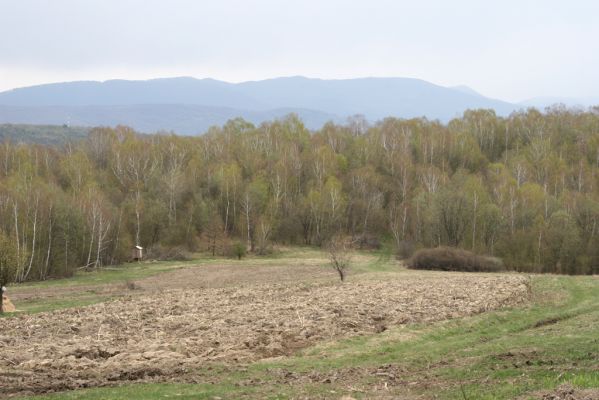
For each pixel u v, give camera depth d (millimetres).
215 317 33156
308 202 106688
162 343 25578
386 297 41250
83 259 84312
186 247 98875
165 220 101438
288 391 17766
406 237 102562
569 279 56188
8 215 78312
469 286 48875
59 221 80250
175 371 20672
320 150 121562
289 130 144875
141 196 101250
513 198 93188
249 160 119750
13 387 18281
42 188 84312
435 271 73250
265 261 86375
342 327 29625
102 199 89812
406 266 79750
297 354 24250
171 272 73812
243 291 48969
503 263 83438
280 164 114188
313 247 104000
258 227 98375
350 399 16312
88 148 127375
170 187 103875
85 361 22047
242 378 19719
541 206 91562
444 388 17609
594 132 131375
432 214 92562
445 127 146500
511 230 89562
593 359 20750
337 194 106062
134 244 96500
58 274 75250
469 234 91188
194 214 103062
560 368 19078
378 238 106688
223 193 109062
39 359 22344
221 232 103812
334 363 22328
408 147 129500
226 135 139750
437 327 29797
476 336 28219
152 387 18344
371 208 110125
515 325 31344
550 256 81500
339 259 70812
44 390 18094
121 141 134875
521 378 17906
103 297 49969
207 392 17547
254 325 30047
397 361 22656
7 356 22859
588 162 120375
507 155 127062
